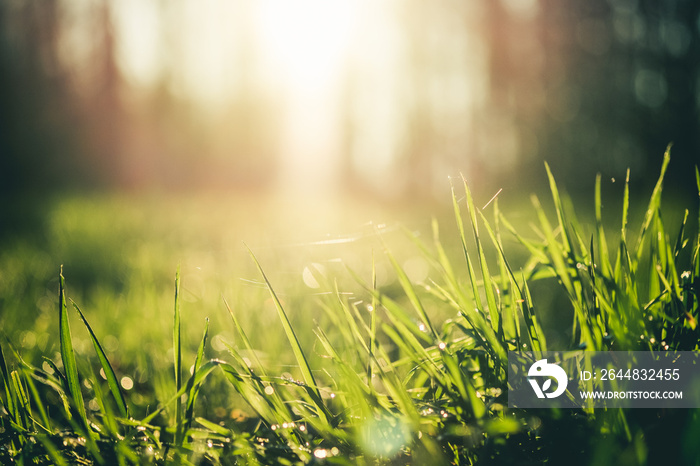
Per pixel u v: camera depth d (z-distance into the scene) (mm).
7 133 22172
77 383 1115
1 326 2398
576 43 19906
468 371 1239
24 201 16328
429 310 2908
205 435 1107
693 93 16844
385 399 1117
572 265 1252
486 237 6430
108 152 25781
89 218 9469
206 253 5219
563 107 20297
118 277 4453
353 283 4004
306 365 1127
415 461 1044
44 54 23359
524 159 20531
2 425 1201
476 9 21688
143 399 1783
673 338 1162
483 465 977
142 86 28484
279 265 4098
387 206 19406
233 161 31156
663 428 995
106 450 1056
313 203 21859
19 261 5051
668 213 3682
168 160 29156
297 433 1131
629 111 18312
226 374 1145
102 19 25203
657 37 17609
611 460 941
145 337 2279
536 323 1218
